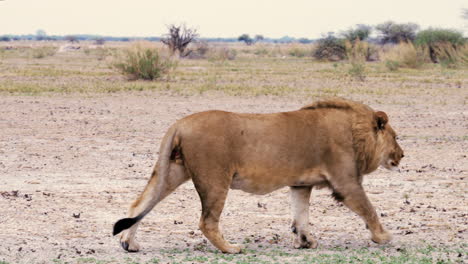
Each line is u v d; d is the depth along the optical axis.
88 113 28.83
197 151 9.46
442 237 11.17
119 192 14.72
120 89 40.53
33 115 27.80
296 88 42.66
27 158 18.58
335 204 13.91
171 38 90.19
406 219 12.58
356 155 10.14
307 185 10.22
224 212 13.18
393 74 59.31
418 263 9.19
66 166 17.61
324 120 10.05
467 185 15.77
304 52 124.44
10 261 9.35
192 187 15.51
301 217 10.41
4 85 41.38
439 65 73.69
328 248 10.40
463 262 9.37
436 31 84.88
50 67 68.69
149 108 31.05
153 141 21.98
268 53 134.12
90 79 50.12
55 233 11.27
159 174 9.49
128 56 50.34
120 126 25.22
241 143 9.62
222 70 66.69
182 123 9.59
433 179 16.50
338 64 80.94
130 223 9.02
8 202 13.47
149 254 9.86
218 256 9.61
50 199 13.90
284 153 9.77
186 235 11.39
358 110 10.27
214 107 31.72
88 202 13.73
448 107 32.62
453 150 20.73
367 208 10.15
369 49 94.31
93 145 20.98
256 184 9.87
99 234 11.29
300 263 9.16
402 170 17.64
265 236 11.36
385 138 10.48
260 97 36.97
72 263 9.26
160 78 51.34
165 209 13.34
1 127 24.36
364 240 11.05
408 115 29.44
